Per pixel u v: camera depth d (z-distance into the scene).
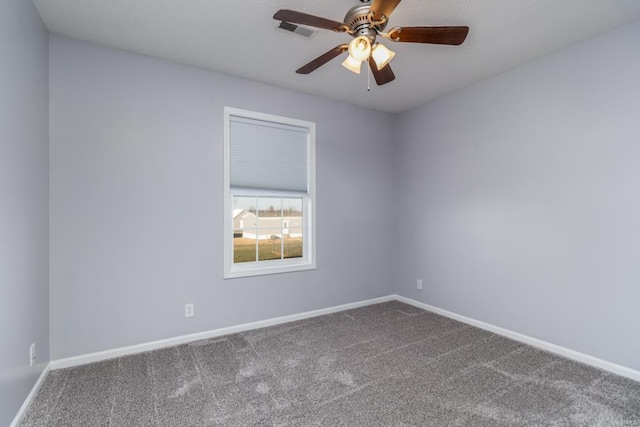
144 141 2.59
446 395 1.96
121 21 2.13
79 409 1.81
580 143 2.39
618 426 1.67
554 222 2.55
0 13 1.50
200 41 2.39
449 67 2.80
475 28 2.20
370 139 3.92
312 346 2.69
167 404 1.87
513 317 2.85
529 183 2.72
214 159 2.89
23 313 1.78
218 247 2.91
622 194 2.18
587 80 2.35
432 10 2.01
